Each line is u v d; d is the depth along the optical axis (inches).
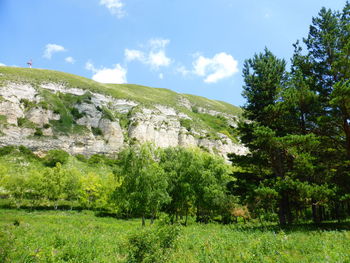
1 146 2484.0
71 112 3417.8
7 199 1820.9
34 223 898.7
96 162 2849.4
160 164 1424.7
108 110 3705.7
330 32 884.6
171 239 383.9
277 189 745.6
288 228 709.3
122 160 1013.8
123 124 3636.8
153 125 3661.4
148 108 4082.2
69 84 3983.8
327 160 836.6
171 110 4530.0
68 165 2576.3
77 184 1911.9
